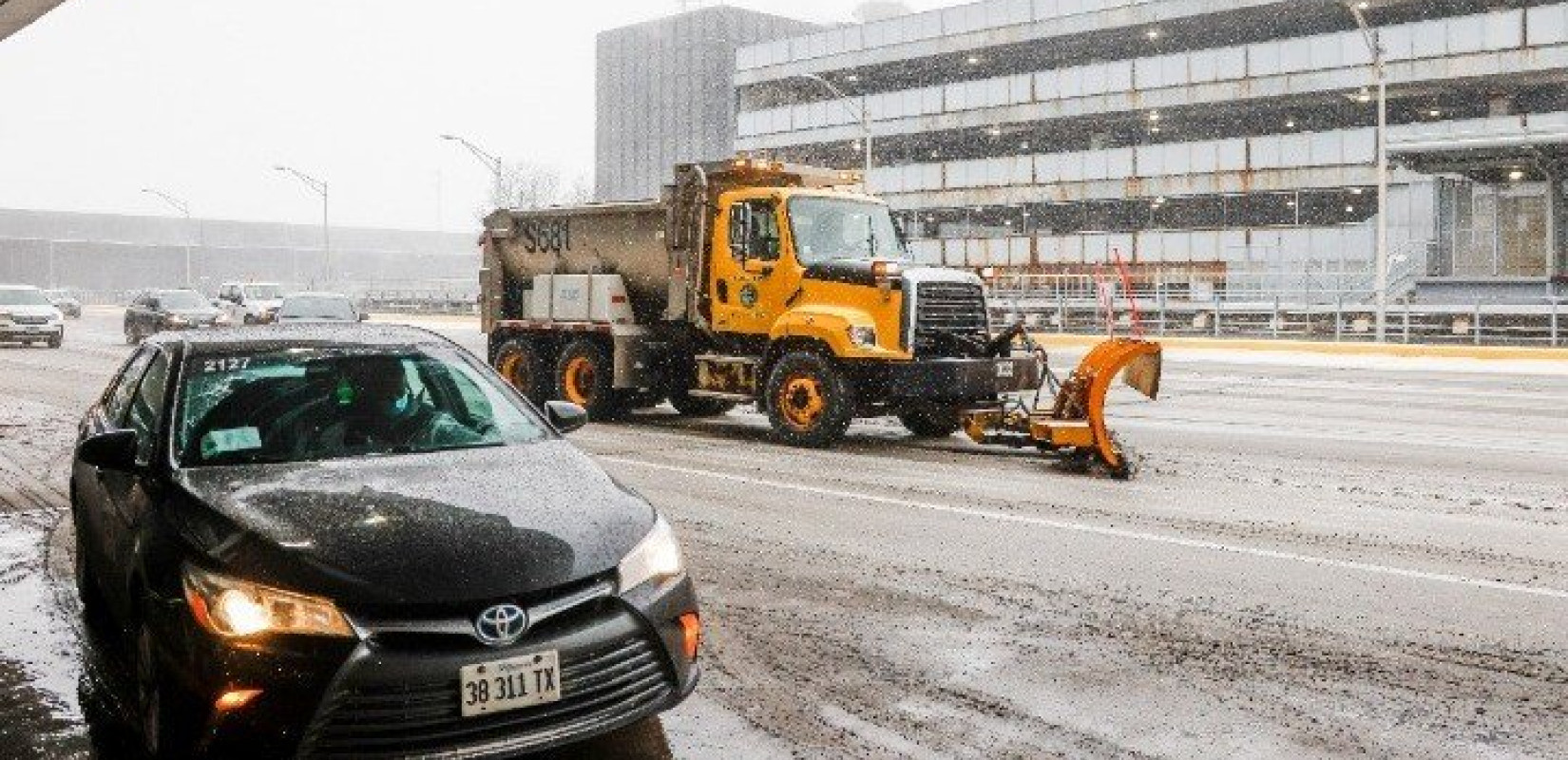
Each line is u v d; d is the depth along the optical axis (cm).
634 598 394
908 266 1185
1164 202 5256
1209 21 4994
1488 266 3822
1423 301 3706
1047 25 5362
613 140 9375
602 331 1425
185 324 3047
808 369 1195
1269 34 5138
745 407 1628
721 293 1302
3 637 554
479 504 412
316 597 357
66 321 5516
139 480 453
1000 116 5478
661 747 432
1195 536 773
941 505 880
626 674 392
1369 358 2919
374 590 358
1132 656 532
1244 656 530
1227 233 4616
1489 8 4488
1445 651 536
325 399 498
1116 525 806
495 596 366
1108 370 1016
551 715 374
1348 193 4662
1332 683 495
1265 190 4638
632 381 1398
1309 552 726
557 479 448
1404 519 829
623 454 1156
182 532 394
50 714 462
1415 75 4300
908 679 503
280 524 388
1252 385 2075
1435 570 680
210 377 497
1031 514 847
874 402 1184
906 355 1130
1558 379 2197
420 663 355
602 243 1459
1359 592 635
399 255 12281
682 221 1338
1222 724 452
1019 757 422
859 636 561
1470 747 429
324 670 350
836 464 1091
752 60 6625
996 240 5378
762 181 1317
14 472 1023
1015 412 1152
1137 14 5047
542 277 1530
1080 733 443
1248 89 4706
